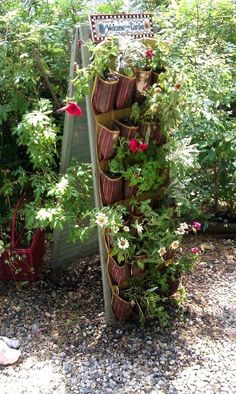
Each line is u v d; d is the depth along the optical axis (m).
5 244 2.44
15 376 1.91
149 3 3.11
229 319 2.25
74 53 1.96
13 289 2.49
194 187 2.72
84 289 2.49
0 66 2.24
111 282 2.11
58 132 2.38
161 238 2.05
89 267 2.69
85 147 2.32
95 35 1.82
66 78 2.46
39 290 2.48
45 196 2.38
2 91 2.34
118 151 1.90
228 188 2.98
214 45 2.68
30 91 2.36
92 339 2.12
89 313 2.29
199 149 2.62
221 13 2.72
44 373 1.93
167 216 2.03
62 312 2.31
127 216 2.04
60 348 2.07
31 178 2.27
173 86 1.86
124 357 2.01
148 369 1.95
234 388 1.85
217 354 2.04
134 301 2.12
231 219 3.12
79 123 2.19
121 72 1.79
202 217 2.95
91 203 2.29
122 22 1.89
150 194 2.07
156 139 1.96
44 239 2.62
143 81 1.87
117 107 1.87
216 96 2.54
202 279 2.56
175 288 2.26
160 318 2.16
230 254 2.82
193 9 2.67
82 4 2.58
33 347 2.08
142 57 1.84
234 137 2.62
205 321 2.23
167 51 1.93
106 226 1.92
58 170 2.47
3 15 2.33
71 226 2.21
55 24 2.44
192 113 2.28
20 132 2.08
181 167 2.02
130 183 1.94
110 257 2.03
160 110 1.87
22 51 2.23
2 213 2.56
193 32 2.61
